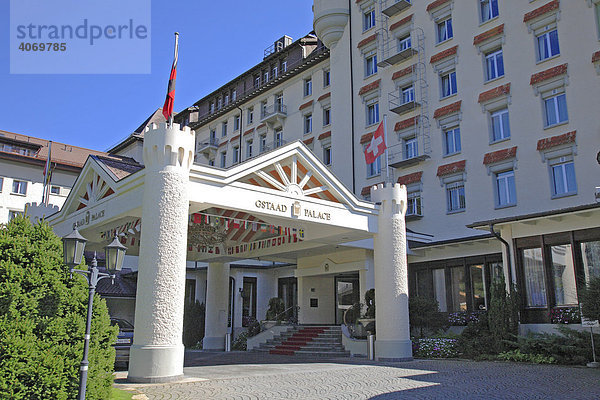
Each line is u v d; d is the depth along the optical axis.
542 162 22.42
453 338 19.00
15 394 6.33
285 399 9.38
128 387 10.55
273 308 25.30
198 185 12.94
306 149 15.58
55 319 7.19
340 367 14.86
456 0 27.28
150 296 11.59
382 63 29.72
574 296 16.86
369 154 19.89
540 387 10.79
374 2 31.98
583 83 21.59
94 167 15.57
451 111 26.23
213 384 11.20
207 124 48.00
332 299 26.34
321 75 36.25
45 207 20.39
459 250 22.30
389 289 16.88
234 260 23.56
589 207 15.88
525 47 23.91
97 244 19.19
